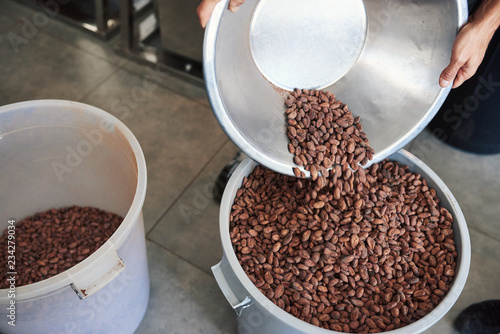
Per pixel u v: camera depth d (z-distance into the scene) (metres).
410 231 0.85
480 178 1.29
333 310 0.77
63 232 1.04
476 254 1.14
